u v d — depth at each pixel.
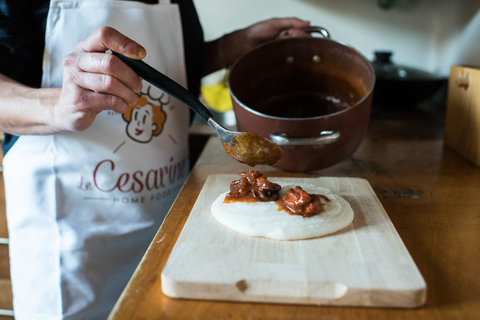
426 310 0.53
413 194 0.89
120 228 0.99
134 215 1.00
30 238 0.97
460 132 1.11
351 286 0.53
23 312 1.00
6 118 0.82
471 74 1.04
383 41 1.65
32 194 0.95
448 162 1.08
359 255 0.60
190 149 1.40
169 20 1.03
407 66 1.48
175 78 1.07
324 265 0.58
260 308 0.54
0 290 1.33
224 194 0.79
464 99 1.08
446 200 0.85
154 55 1.00
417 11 1.59
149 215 1.03
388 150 1.17
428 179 0.97
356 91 1.02
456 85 1.12
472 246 0.68
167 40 1.03
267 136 0.89
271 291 0.54
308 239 0.65
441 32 1.58
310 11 1.65
